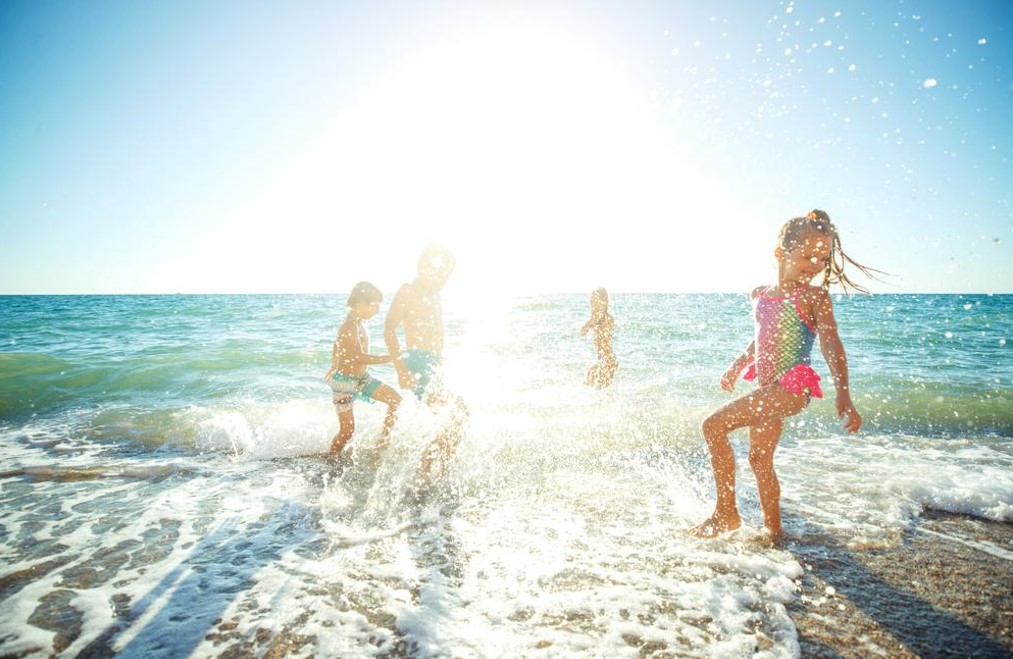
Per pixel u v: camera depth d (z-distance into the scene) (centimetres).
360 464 423
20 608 219
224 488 368
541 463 418
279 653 188
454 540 283
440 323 421
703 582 237
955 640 196
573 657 183
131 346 1230
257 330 1747
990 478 371
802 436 508
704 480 380
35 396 679
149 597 227
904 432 523
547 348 1228
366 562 258
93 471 404
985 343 1323
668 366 927
